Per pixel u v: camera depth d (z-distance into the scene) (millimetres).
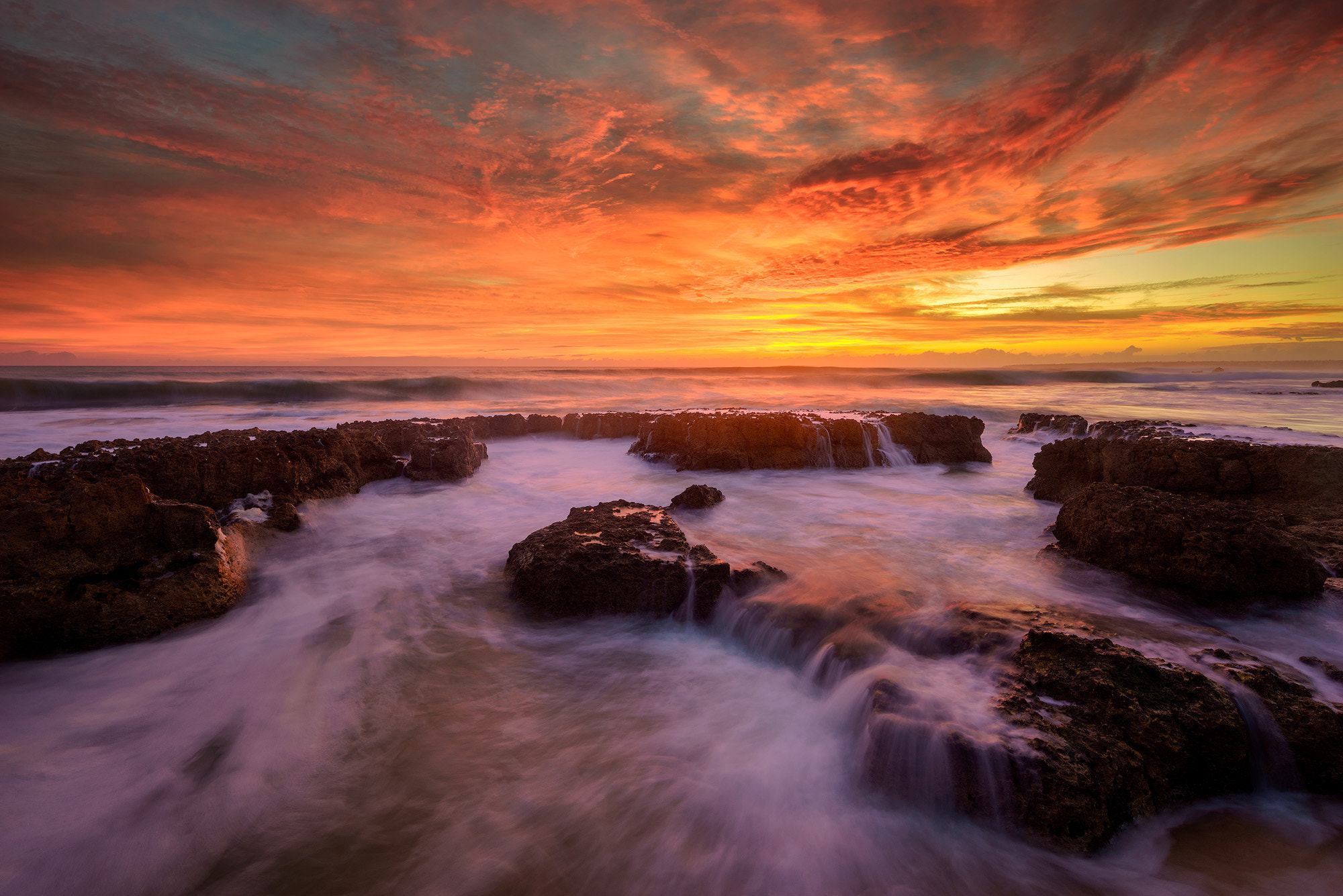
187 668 5609
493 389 37250
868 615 6000
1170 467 9164
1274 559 5898
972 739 3895
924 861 3611
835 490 12438
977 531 9344
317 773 4344
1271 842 3633
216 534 7035
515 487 12750
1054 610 5867
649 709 5137
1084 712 4188
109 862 3568
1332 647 5234
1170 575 6250
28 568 5883
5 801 3939
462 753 4574
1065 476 11117
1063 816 3584
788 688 5426
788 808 4020
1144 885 3369
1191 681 4219
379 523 10109
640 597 6645
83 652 5816
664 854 3682
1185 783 3900
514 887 3453
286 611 6844
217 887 3449
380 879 3498
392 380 34406
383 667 5738
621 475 14195
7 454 14148
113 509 6531
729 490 12438
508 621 6711
